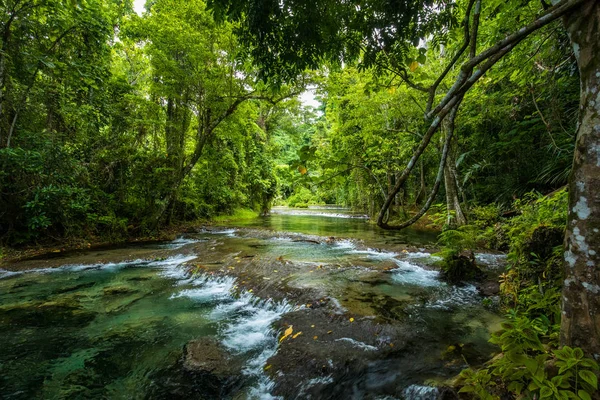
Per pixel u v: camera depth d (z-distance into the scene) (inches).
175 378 109.5
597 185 59.1
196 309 173.9
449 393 87.0
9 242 297.9
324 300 165.0
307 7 105.3
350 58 125.3
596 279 59.5
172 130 464.8
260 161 866.8
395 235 427.2
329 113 589.6
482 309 158.9
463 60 295.0
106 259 281.0
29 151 271.1
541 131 325.4
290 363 113.0
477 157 427.5
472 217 371.2
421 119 410.3
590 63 59.5
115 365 118.1
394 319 144.3
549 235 132.4
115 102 422.0
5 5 277.3
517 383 69.4
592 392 58.9
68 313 167.5
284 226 551.5
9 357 123.9
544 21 56.4
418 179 660.1
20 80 303.7
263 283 197.8
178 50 386.3
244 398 99.5
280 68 133.0
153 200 431.2
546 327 93.4
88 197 346.0
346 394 97.3
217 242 371.9
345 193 973.2
